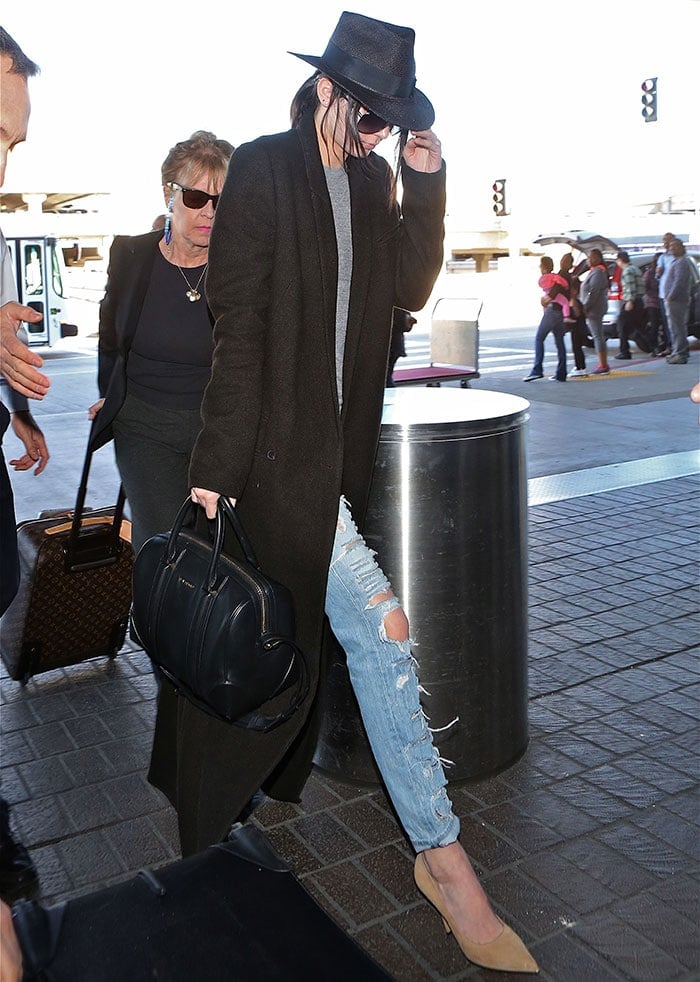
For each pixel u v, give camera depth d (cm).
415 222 228
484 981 215
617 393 1210
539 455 830
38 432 308
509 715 297
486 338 2094
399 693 221
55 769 310
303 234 207
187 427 291
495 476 275
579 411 1067
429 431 262
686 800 285
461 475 268
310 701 223
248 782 225
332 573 220
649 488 675
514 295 3203
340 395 222
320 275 210
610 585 469
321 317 211
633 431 935
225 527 229
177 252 286
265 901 147
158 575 224
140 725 339
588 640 402
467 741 288
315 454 215
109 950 137
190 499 222
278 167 207
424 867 227
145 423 294
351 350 220
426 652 277
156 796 294
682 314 1516
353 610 221
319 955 137
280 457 215
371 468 234
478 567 277
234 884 151
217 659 209
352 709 289
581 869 254
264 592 209
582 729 327
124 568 365
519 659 298
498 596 284
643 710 340
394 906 242
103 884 252
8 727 338
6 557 227
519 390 1260
